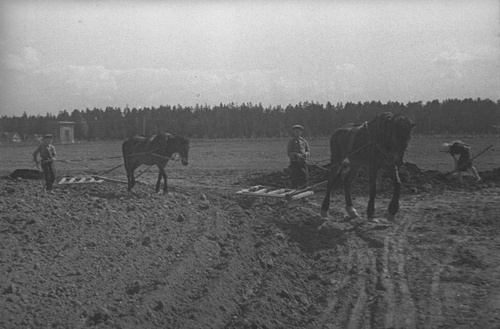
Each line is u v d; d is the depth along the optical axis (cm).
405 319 605
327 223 1032
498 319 592
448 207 1209
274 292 676
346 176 1134
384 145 968
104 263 703
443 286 696
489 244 873
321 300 683
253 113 9025
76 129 8106
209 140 6988
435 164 2766
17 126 8550
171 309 601
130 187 1454
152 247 793
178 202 1138
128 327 541
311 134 8275
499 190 1487
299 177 1266
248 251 826
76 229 841
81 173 2409
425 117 7450
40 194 1159
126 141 1465
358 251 864
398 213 1145
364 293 692
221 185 1823
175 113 9175
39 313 540
